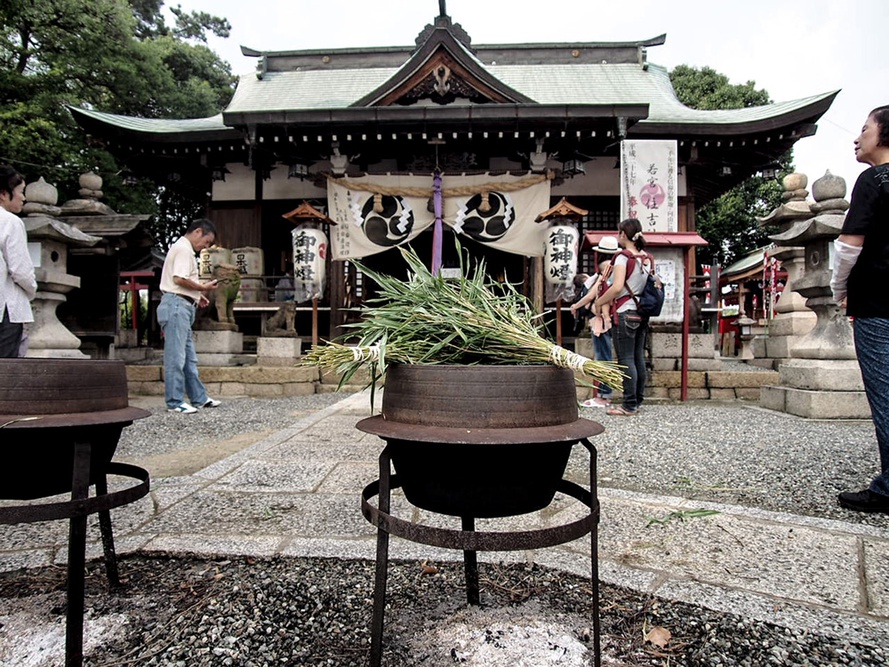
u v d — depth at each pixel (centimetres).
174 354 592
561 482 161
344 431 478
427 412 127
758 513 256
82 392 149
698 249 2270
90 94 1327
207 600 174
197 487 302
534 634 155
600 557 208
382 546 132
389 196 964
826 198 568
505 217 951
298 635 156
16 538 227
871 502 266
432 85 974
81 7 1219
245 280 1054
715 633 156
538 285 959
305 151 1006
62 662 141
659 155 874
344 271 972
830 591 181
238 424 537
